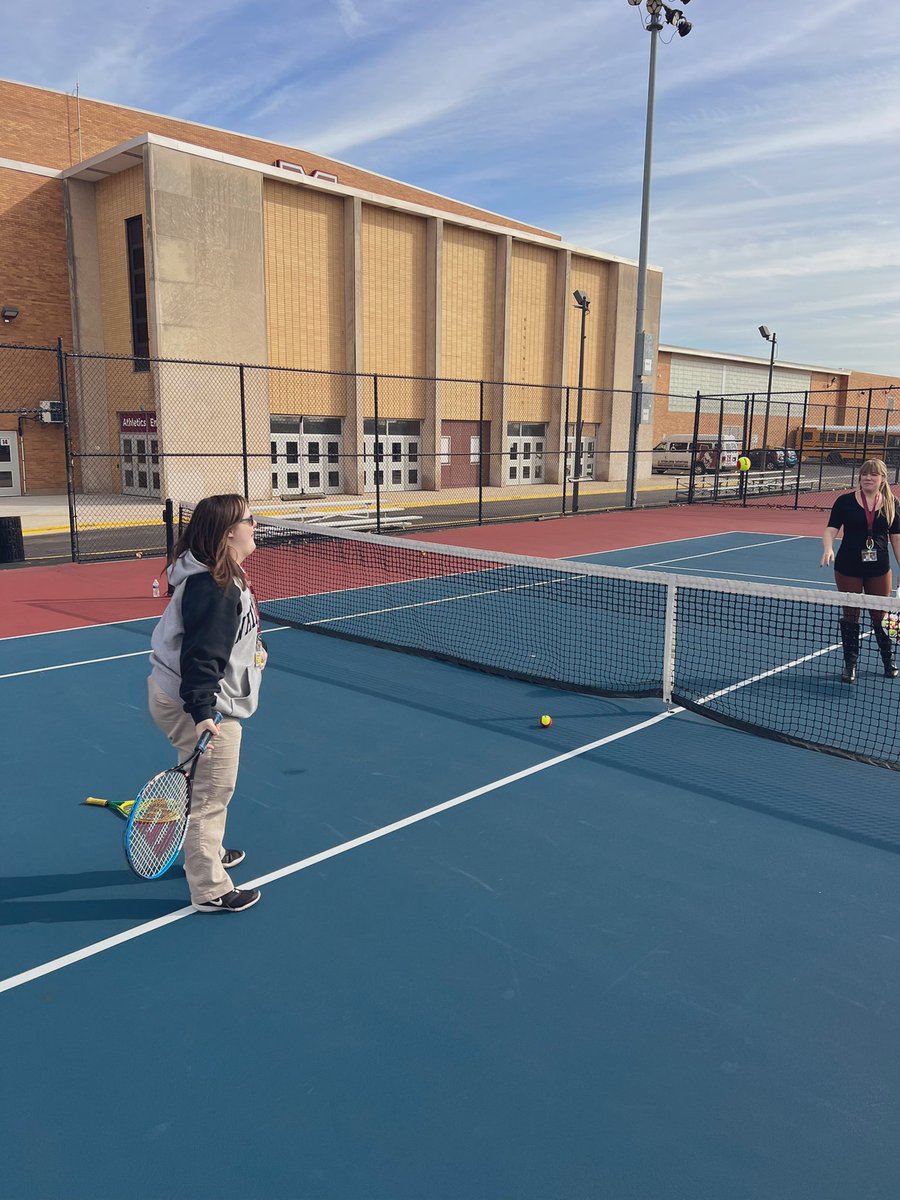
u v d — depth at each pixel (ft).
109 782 17.22
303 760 18.47
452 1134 8.53
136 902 12.89
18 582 41.24
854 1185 7.97
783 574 45.16
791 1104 8.96
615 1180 8.00
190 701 10.66
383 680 24.72
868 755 18.78
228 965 11.32
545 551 53.52
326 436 89.25
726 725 20.89
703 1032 10.06
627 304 121.08
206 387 76.13
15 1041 9.86
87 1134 8.52
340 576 43.42
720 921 12.42
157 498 80.18
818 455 187.73
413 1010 10.41
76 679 24.57
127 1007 10.46
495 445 106.63
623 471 126.00
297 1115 8.77
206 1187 7.90
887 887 13.43
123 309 81.51
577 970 11.23
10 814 15.76
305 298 84.43
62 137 88.17
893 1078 9.36
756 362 182.91
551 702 22.81
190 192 73.20
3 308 79.41
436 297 94.63
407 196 118.42
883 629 24.80
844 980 11.09
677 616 33.06
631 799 16.63
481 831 15.21
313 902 12.86
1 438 81.15
